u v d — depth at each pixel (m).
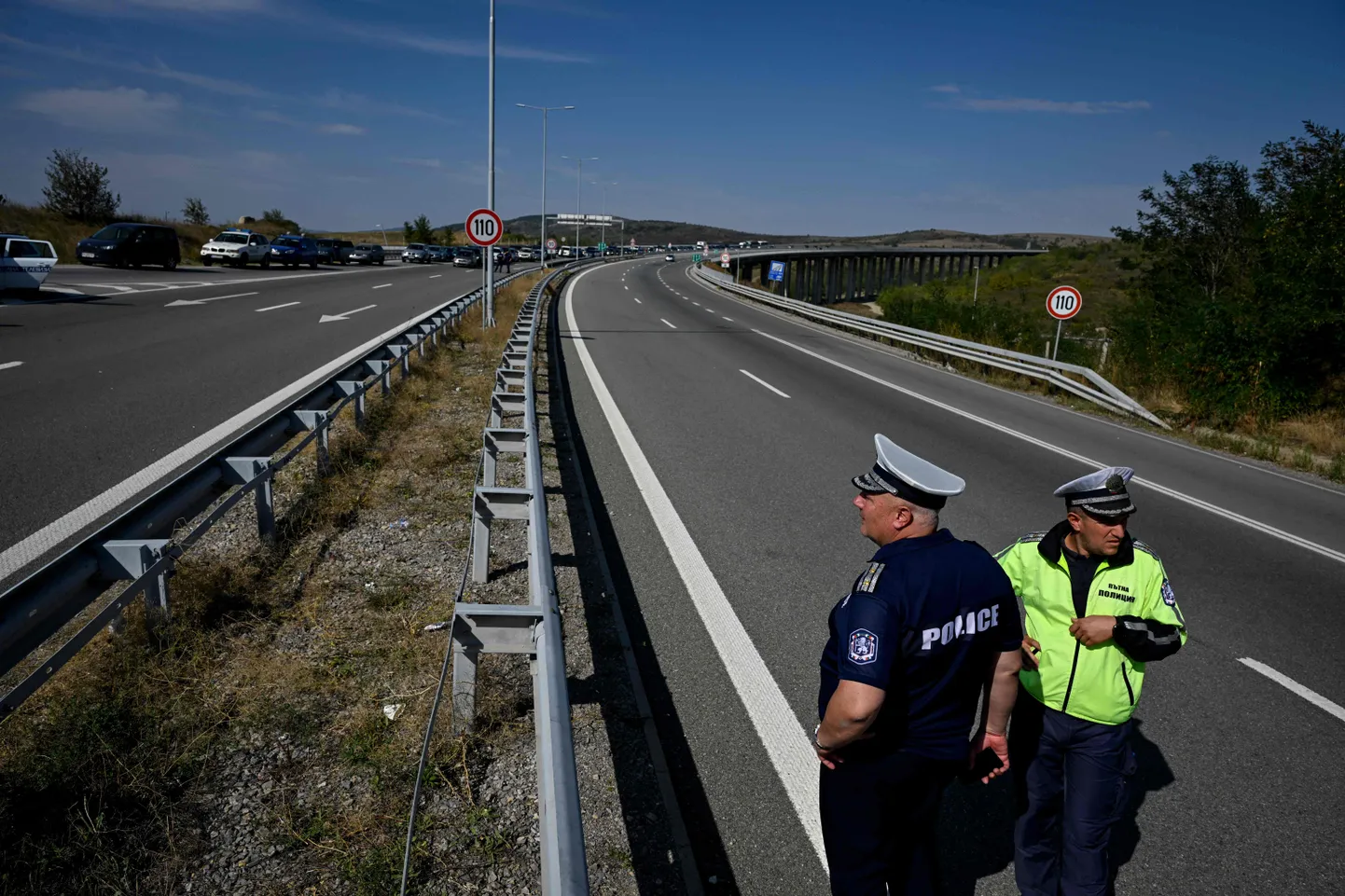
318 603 5.00
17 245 19.88
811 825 3.58
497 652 3.67
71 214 41.53
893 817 2.55
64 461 7.56
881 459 2.58
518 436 6.61
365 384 8.84
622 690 4.48
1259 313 15.45
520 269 58.75
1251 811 3.84
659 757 3.94
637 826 3.46
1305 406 15.11
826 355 21.17
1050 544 3.05
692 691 4.60
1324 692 4.99
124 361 12.81
